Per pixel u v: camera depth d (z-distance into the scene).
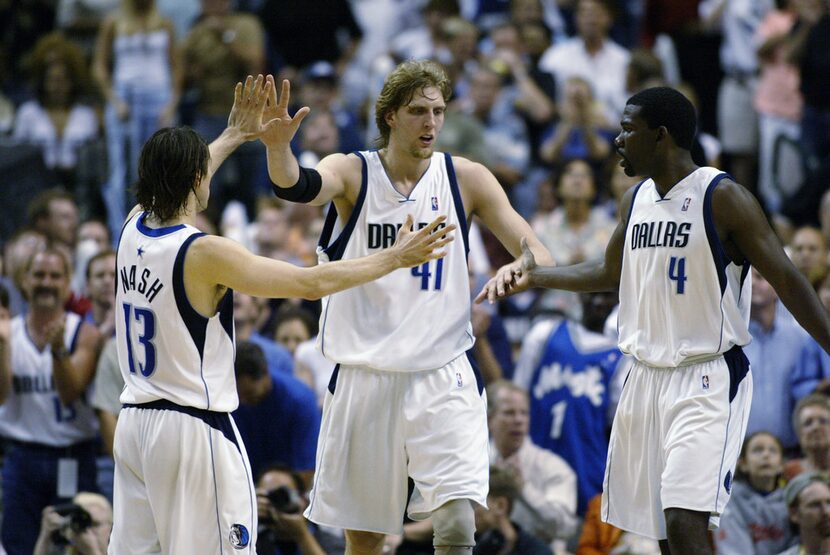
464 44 48.06
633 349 19.81
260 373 28.20
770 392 30.84
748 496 27.91
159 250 18.80
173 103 45.09
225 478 18.94
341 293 20.73
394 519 20.91
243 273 18.42
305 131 44.09
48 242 35.00
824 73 45.72
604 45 47.75
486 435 20.70
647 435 19.70
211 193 43.72
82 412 29.67
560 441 30.78
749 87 48.03
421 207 20.69
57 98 45.38
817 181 42.59
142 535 19.11
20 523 29.61
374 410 20.62
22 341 29.81
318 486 21.06
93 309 31.64
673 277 19.36
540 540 27.30
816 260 34.03
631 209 20.03
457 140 43.69
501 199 21.14
